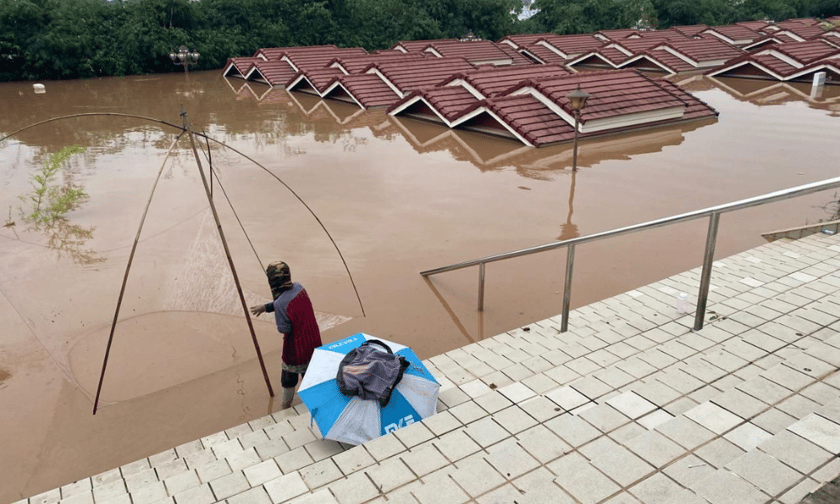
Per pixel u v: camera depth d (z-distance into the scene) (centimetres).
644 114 1788
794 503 217
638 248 924
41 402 594
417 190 1266
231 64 3369
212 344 680
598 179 1309
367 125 2011
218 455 449
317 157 1565
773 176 1280
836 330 433
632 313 611
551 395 389
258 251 952
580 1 5438
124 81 3378
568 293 575
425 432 375
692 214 436
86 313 751
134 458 517
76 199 1227
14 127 2039
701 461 270
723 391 359
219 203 1185
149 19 3725
